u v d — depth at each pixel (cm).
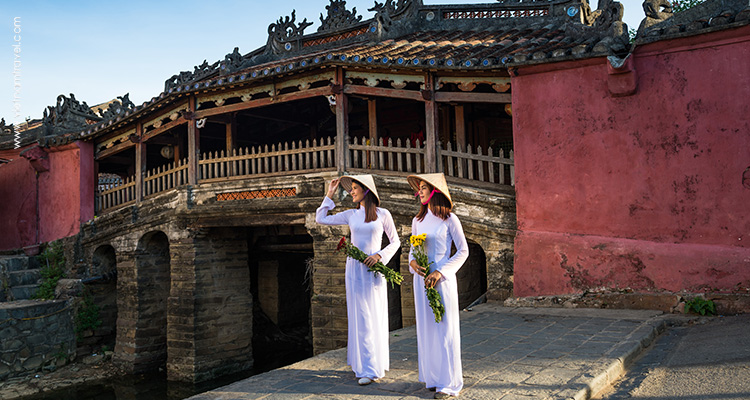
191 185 1237
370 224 521
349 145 1063
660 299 802
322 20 1422
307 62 1029
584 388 454
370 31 1231
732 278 761
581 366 521
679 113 819
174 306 1267
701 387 458
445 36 1241
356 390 479
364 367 500
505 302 923
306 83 1094
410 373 526
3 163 1967
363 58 998
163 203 1312
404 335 712
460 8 1294
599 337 646
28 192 1847
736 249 768
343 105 1063
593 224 880
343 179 556
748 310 737
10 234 1916
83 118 1777
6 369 1291
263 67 1325
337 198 1047
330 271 1050
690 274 791
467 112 1267
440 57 991
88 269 1575
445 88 1164
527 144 942
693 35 797
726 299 755
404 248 1012
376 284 515
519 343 638
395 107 1411
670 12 873
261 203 1128
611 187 867
